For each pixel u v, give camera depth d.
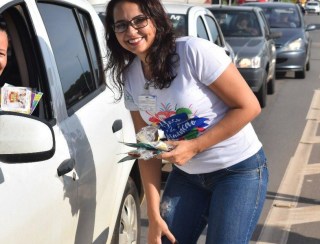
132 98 2.87
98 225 3.31
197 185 2.94
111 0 2.65
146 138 2.65
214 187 2.86
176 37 2.66
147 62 2.67
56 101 2.96
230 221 2.74
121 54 2.79
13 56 2.97
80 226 2.99
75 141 2.98
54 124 2.86
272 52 11.91
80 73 3.52
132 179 4.19
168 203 2.96
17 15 2.89
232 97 2.65
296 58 13.78
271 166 6.91
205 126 2.74
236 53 10.41
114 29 2.68
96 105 3.53
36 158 2.17
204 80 2.65
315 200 5.77
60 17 3.49
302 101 11.59
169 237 2.89
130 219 4.04
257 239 4.83
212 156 2.79
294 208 5.54
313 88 13.19
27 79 2.95
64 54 3.34
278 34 12.50
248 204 2.77
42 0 3.23
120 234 3.87
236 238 2.74
